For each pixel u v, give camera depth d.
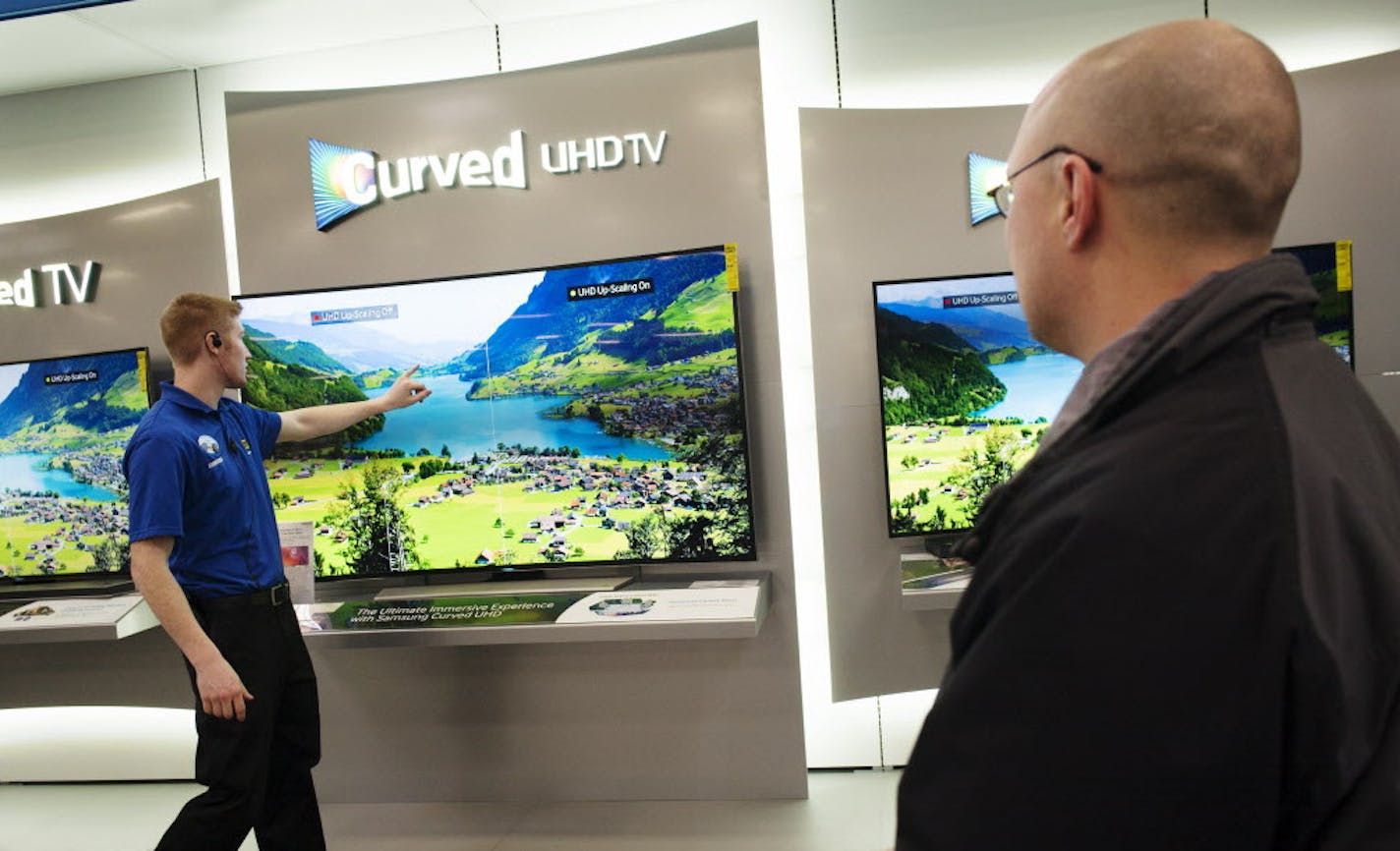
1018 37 3.37
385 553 3.34
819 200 3.33
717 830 3.10
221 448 2.52
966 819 0.57
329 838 3.22
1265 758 0.52
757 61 3.22
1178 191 0.63
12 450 3.64
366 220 3.45
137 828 3.46
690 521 3.18
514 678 3.46
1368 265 3.22
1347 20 3.28
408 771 3.53
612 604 3.01
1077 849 0.54
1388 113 3.18
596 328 3.19
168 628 2.31
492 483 3.28
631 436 3.20
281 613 2.58
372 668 3.53
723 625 2.82
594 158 3.32
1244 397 0.58
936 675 3.40
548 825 3.23
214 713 2.36
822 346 3.35
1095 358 0.65
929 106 3.39
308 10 3.30
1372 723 0.55
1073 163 0.67
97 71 3.69
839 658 3.40
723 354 3.12
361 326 3.30
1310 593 0.52
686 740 3.38
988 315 3.19
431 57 3.58
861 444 3.37
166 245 3.65
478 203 3.39
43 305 3.75
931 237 3.34
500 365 3.25
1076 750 0.54
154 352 3.69
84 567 3.62
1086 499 0.57
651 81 3.28
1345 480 0.58
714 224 3.26
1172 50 0.64
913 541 3.35
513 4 3.36
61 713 3.97
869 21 3.41
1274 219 0.64
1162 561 0.54
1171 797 0.53
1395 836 0.55
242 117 3.49
